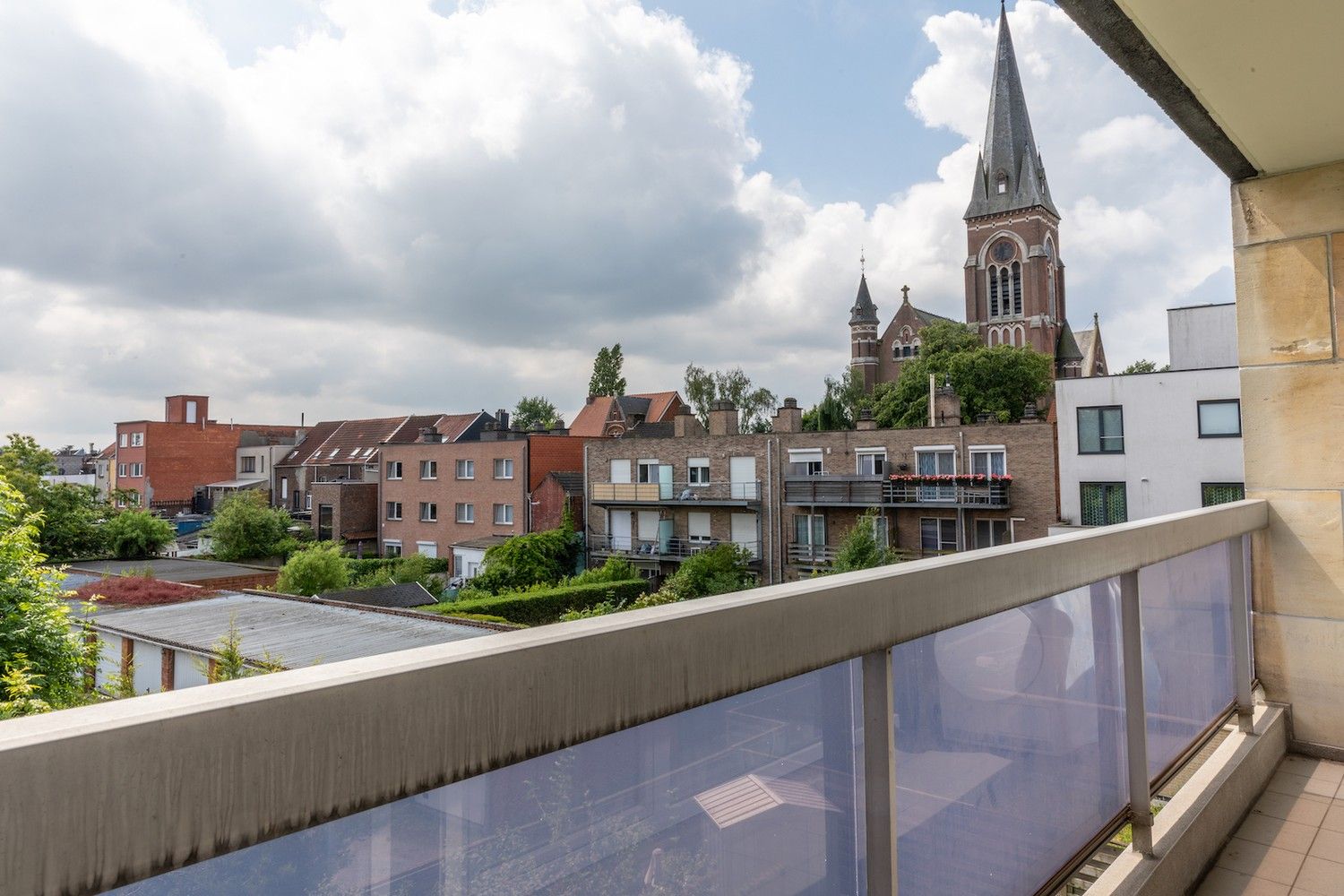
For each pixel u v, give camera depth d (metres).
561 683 0.60
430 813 0.57
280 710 0.44
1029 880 1.37
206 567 26.00
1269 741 2.61
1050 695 1.45
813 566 27.48
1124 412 22.25
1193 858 1.90
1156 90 2.10
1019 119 67.75
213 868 0.46
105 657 9.38
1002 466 24.59
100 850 0.37
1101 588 1.67
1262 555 2.92
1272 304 2.87
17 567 7.93
